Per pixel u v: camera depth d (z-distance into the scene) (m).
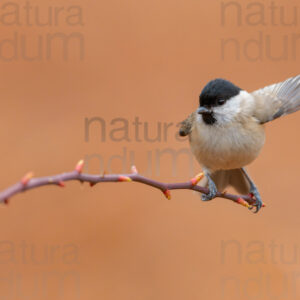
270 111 6.59
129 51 10.96
